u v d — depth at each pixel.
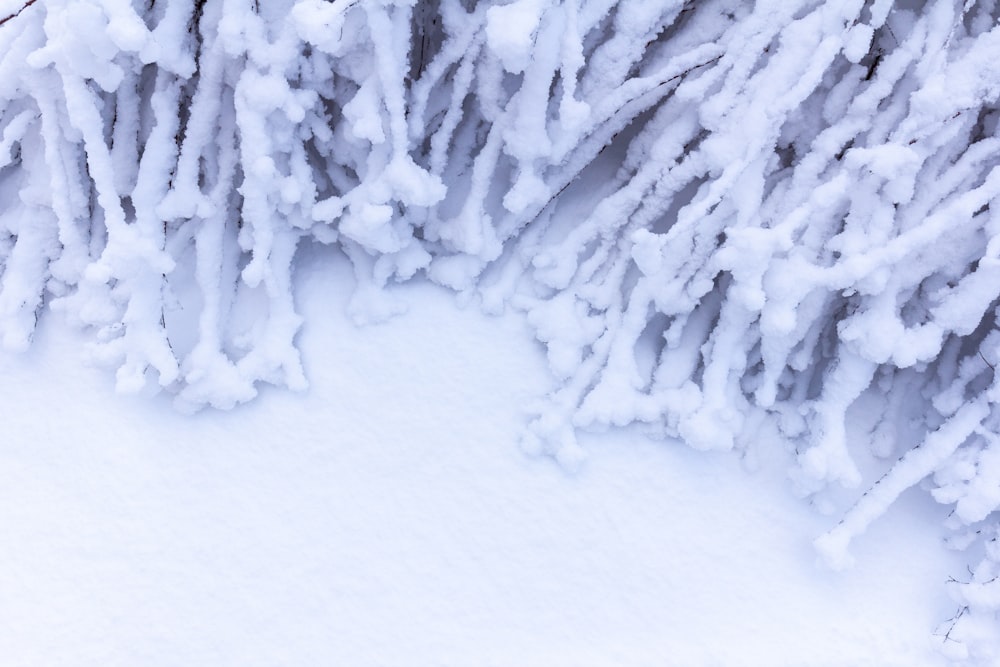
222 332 1.65
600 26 1.62
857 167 1.58
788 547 1.65
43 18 1.56
